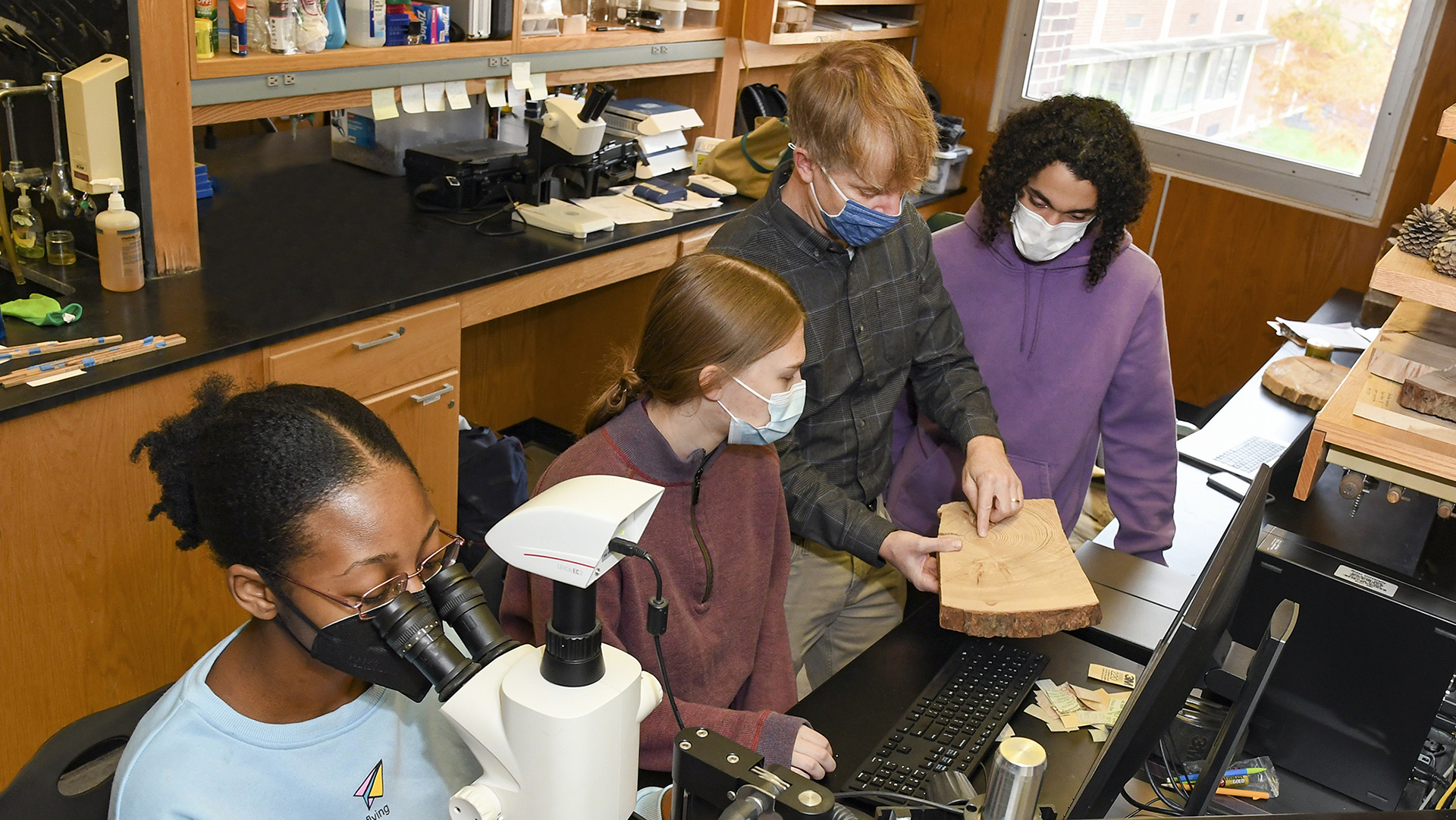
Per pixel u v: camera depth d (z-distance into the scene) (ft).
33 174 7.26
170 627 7.13
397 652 2.62
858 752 4.30
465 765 3.54
